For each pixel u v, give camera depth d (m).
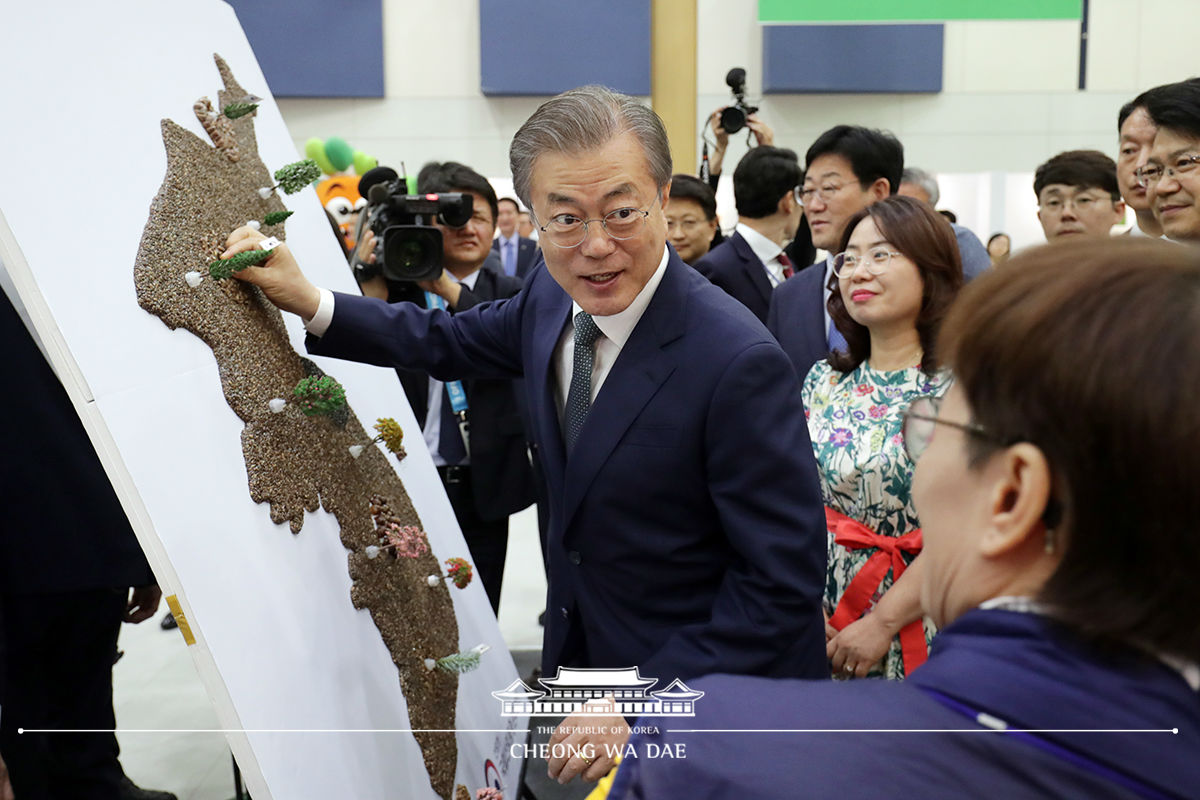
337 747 0.98
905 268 1.55
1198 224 1.61
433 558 1.56
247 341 1.10
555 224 1.09
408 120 6.18
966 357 0.46
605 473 1.19
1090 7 6.23
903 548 1.52
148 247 0.96
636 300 1.19
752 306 2.55
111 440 0.79
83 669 1.74
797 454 1.14
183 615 0.81
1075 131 6.36
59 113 0.90
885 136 2.37
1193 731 0.41
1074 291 0.43
